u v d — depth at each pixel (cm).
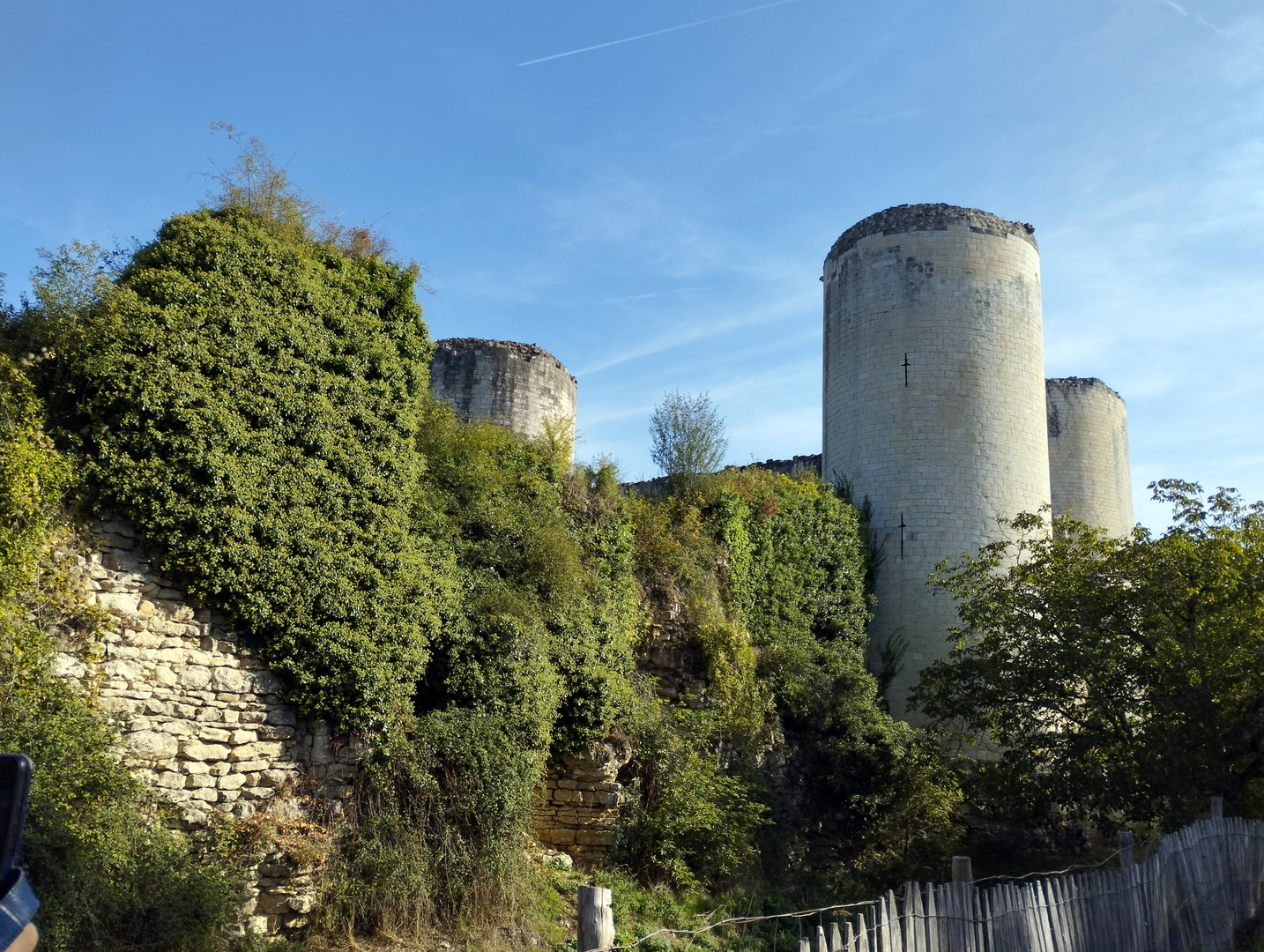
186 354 1048
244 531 1045
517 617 1332
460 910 1085
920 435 2489
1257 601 1478
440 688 1249
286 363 1144
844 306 2720
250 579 1048
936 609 2383
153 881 884
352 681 1110
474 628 1292
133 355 1010
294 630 1076
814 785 1878
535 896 1162
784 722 1928
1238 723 1487
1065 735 1603
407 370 1324
